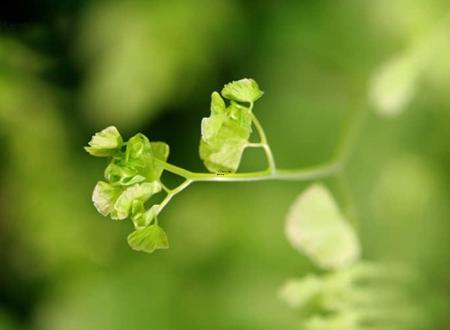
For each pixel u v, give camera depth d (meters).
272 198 0.32
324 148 0.32
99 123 0.33
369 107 0.30
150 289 0.33
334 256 0.27
